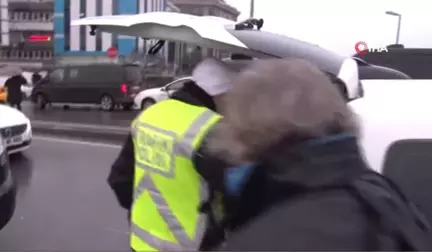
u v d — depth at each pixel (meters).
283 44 2.38
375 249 1.01
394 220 1.07
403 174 1.89
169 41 2.77
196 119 1.78
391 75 2.52
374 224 1.03
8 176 4.57
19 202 6.40
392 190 1.17
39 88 22.22
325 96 1.17
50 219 5.75
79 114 19.39
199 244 1.75
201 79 1.89
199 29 2.27
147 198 1.93
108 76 21.20
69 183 7.45
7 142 8.74
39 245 4.96
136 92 20.70
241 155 1.22
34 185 7.30
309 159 1.10
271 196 1.14
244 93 1.22
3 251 4.80
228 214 1.51
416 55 4.27
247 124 1.19
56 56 50.59
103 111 20.94
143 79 20.72
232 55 2.55
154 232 1.88
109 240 5.13
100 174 8.09
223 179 1.55
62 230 5.39
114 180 2.19
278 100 1.17
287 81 1.18
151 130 1.92
